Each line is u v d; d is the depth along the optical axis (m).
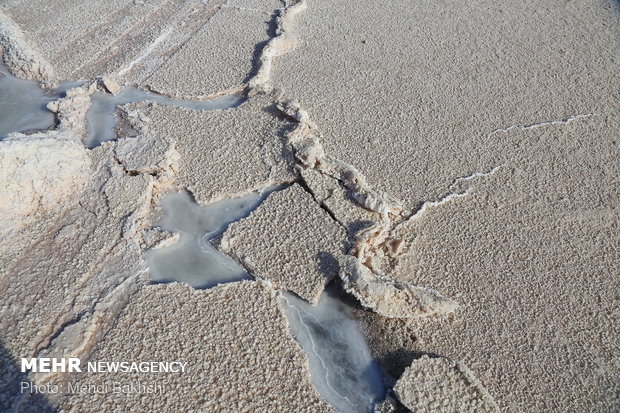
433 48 2.57
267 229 1.64
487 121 2.11
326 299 1.49
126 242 1.60
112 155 1.87
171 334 1.37
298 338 1.40
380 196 1.70
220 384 1.28
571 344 1.38
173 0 3.01
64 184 1.73
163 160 1.82
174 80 2.30
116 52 2.51
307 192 1.75
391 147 1.97
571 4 3.04
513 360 1.35
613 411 1.25
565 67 2.44
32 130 2.06
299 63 2.44
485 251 1.60
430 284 1.51
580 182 1.85
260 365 1.32
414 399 1.24
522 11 2.95
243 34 2.63
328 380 1.32
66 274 1.50
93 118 2.12
